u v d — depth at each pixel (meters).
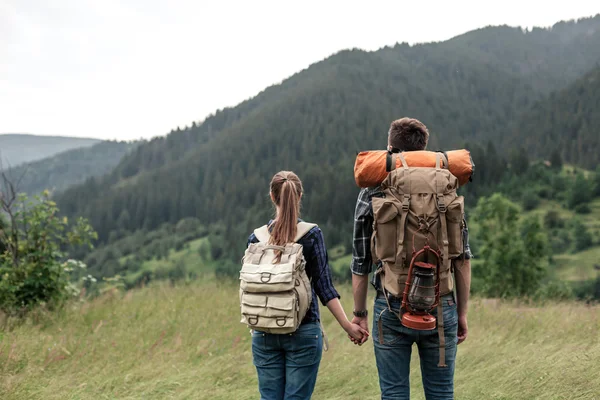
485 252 45.44
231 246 133.12
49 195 7.71
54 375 4.46
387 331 2.36
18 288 7.05
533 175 149.00
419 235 2.20
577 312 7.38
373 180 2.31
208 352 5.38
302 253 2.47
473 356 5.01
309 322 2.47
